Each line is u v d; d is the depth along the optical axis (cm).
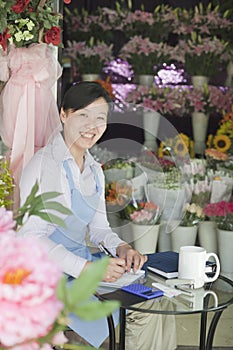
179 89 531
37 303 70
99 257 257
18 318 70
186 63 532
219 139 503
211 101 525
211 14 533
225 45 528
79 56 560
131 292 221
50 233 238
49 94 305
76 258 233
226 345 332
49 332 77
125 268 240
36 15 294
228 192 458
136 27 546
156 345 272
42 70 297
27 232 226
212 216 446
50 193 96
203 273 235
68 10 559
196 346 328
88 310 71
